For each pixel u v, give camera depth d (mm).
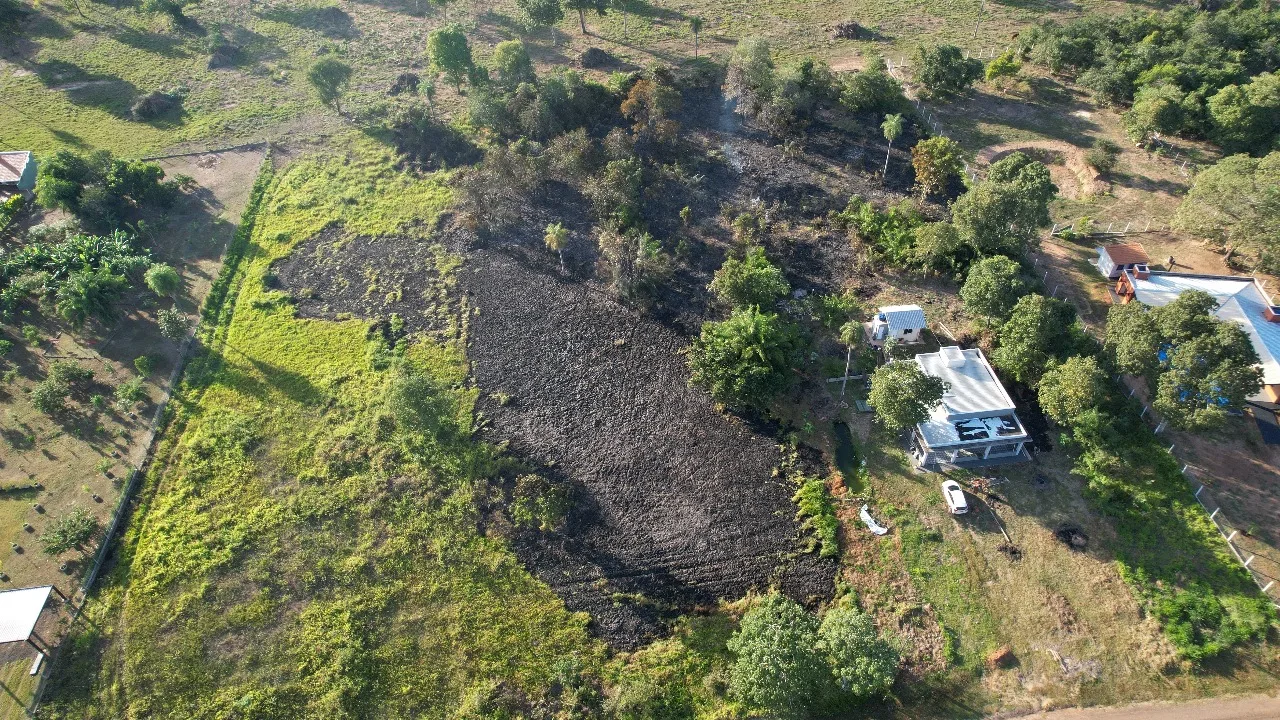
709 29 101625
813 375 56469
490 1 111188
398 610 44188
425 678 41281
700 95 87500
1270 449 48656
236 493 50219
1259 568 42969
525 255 68625
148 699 40531
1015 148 77000
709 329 56125
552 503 47125
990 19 99562
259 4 110812
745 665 37500
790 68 82188
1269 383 50469
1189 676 39531
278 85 94188
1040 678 40125
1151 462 48156
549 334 61125
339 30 105625
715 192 73875
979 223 59719
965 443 48719
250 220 74250
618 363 58500
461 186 74438
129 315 63719
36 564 46719
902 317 56812
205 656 42188
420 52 100000
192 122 87625
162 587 45125
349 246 70938
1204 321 45531
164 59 98812
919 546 45969
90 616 44000
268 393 57031
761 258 63219
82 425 55094
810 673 36812
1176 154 73875
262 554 46781
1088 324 57750
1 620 41688
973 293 55000
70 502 50125
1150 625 41312
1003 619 42469
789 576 45125
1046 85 86250
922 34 97500
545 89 81062
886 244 64500
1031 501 47656
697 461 51500
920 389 46719
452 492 49906
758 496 49250
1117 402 50344
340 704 40062
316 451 52688
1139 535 45094
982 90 86375
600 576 45625
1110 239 65812
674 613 43938
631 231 67625
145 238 71188
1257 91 70250
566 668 40844
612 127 82250
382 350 60344
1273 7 95188
